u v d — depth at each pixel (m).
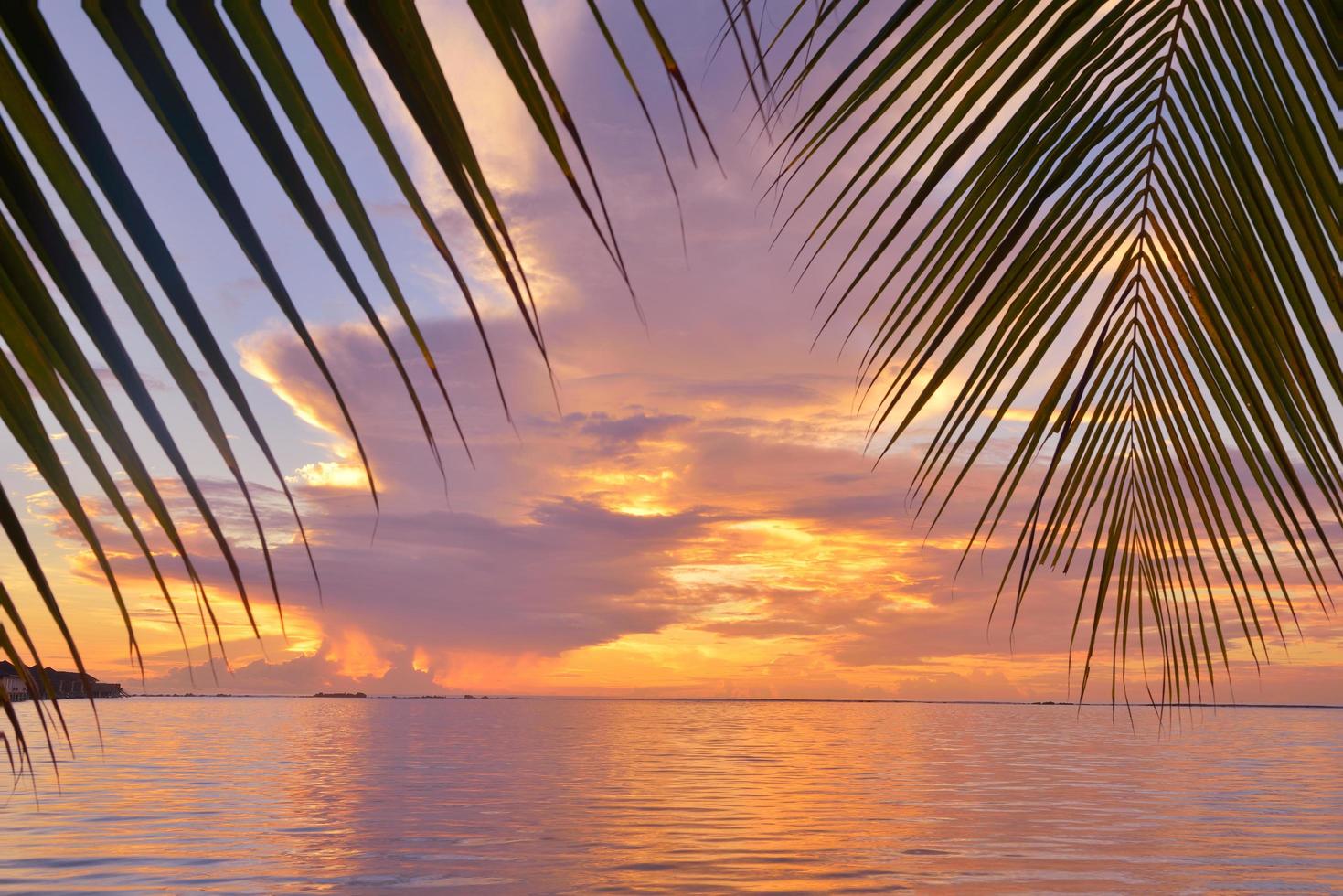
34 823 14.05
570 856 11.83
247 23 0.44
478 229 0.47
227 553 0.46
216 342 0.44
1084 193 1.17
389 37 0.46
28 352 0.45
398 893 9.81
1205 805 17.59
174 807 15.85
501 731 47.06
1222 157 1.13
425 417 0.51
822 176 1.09
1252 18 1.08
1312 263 1.11
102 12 0.42
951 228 1.15
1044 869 11.22
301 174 0.43
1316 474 1.19
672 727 54.75
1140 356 1.30
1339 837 13.77
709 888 10.16
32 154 0.43
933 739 43.56
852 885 10.30
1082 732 51.41
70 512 0.45
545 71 0.47
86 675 0.49
